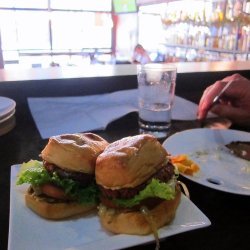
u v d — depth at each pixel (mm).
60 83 677
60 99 660
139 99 551
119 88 742
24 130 509
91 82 708
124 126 547
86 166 269
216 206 311
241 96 576
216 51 1498
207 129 503
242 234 273
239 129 571
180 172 343
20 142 464
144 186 254
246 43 1302
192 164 365
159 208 251
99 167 256
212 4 1488
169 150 407
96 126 515
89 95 707
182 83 769
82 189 272
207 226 258
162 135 508
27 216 263
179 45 1847
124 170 244
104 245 228
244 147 440
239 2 1300
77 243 237
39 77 676
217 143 462
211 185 319
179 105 652
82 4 2809
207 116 593
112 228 249
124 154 250
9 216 273
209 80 803
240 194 309
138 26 2643
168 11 1957
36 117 554
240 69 853
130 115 595
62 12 2705
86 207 272
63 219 264
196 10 1635
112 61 1984
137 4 2359
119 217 247
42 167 294
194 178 335
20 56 2502
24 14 2496
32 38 2580
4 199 317
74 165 268
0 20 2393
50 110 592
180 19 1811
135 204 249
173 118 583
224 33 1425
